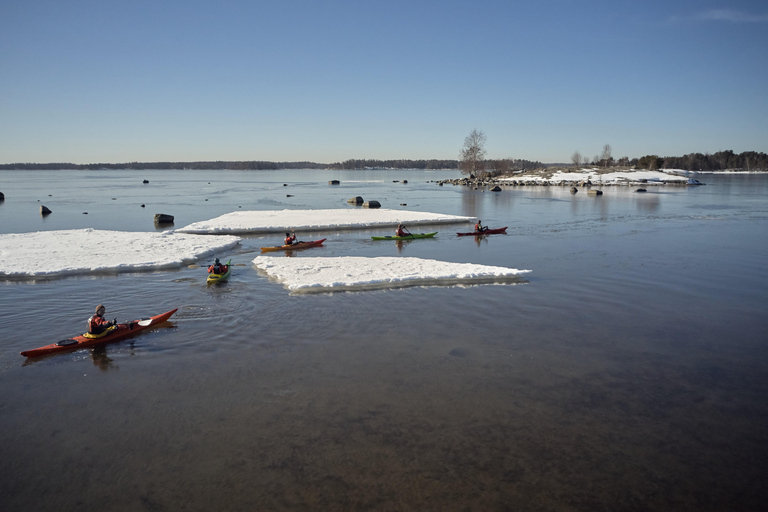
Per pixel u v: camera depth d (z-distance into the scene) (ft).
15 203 198.18
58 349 44.29
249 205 189.78
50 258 78.07
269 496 25.79
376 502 25.25
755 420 33.12
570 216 146.61
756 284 66.59
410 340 46.70
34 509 25.07
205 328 49.85
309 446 30.14
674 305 57.57
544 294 61.46
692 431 31.81
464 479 27.02
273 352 44.11
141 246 88.94
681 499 25.50
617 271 73.82
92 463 28.81
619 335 48.26
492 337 47.55
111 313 54.49
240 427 32.32
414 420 33.01
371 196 238.07
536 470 27.81
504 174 444.96
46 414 34.35
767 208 168.14
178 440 30.99
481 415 33.65
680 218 140.87
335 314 53.57
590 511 24.59
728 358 43.01
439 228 121.19
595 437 31.09
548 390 37.19
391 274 67.87
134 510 24.91
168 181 472.03
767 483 26.76
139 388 37.83
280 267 72.64
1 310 55.67
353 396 36.24
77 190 298.76
